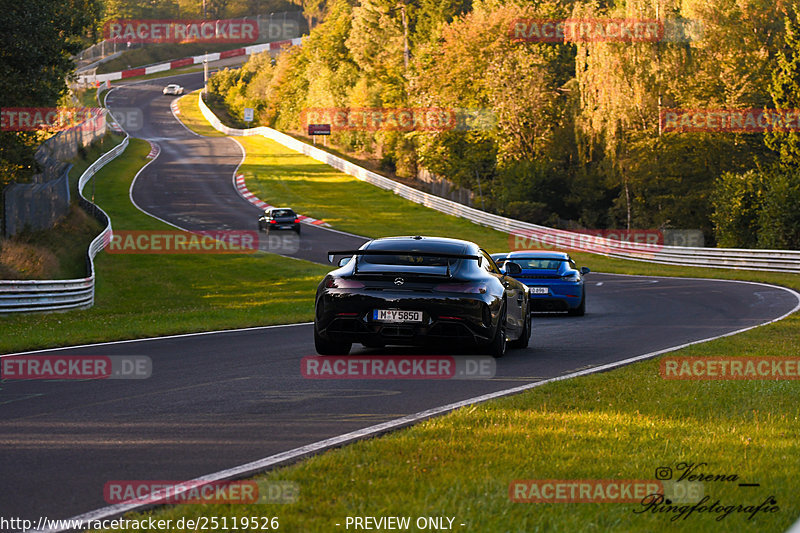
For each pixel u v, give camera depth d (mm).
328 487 17297
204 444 22484
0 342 47500
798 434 23516
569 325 60188
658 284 109375
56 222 139250
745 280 117062
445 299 36844
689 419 25562
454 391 31062
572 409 26953
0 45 111375
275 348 45531
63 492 18031
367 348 44031
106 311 85625
